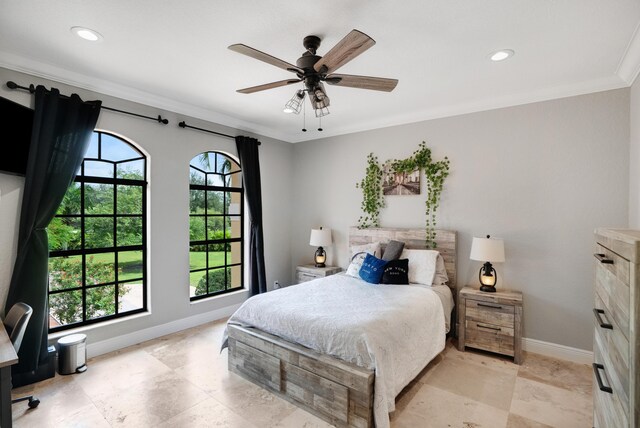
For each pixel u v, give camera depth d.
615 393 1.14
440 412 2.29
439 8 1.95
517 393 2.54
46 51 2.54
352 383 2.06
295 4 1.92
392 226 4.32
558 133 3.18
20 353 2.55
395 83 2.23
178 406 2.35
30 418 2.20
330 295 3.05
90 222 3.27
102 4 1.94
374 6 1.94
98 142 3.29
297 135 5.29
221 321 4.23
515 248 3.40
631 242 0.94
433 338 2.87
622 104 2.89
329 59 1.90
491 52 2.48
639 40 2.26
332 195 4.96
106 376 2.77
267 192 5.05
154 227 3.62
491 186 3.55
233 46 1.78
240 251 4.85
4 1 1.90
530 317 3.32
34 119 2.70
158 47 2.47
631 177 2.80
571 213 3.12
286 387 2.43
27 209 2.66
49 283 3.03
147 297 3.64
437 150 3.93
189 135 3.96
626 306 1.01
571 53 2.48
